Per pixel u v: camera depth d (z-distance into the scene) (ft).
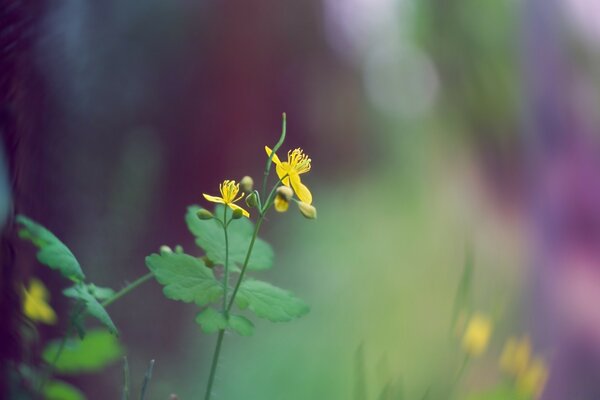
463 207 8.52
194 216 2.07
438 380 3.18
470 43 9.58
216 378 2.50
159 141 7.98
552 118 8.75
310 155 12.02
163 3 8.85
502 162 8.82
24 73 2.36
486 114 9.40
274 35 10.61
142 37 8.55
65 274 1.94
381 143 12.52
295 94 11.46
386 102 13.60
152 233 6.44
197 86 9.29
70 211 4.02
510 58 9.23
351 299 5.87
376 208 8.98
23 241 2.23
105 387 3.96
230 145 9.58
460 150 9.62
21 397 2.12
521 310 6.15
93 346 2.20
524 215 8.03
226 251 1.98
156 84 8.72
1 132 2.27
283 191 1.97
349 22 13.03
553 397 5.36
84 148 5.12
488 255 7.16
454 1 9.87
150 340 5.01
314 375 4.42
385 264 6.84
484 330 2.54
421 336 4.99
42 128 2.48
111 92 7.59
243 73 9.97
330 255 7.14
